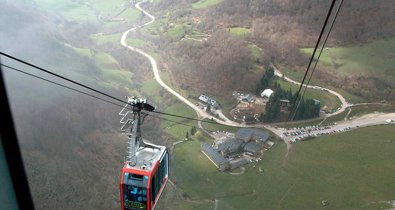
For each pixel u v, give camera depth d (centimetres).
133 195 1711
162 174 1930
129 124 1767
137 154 1806
